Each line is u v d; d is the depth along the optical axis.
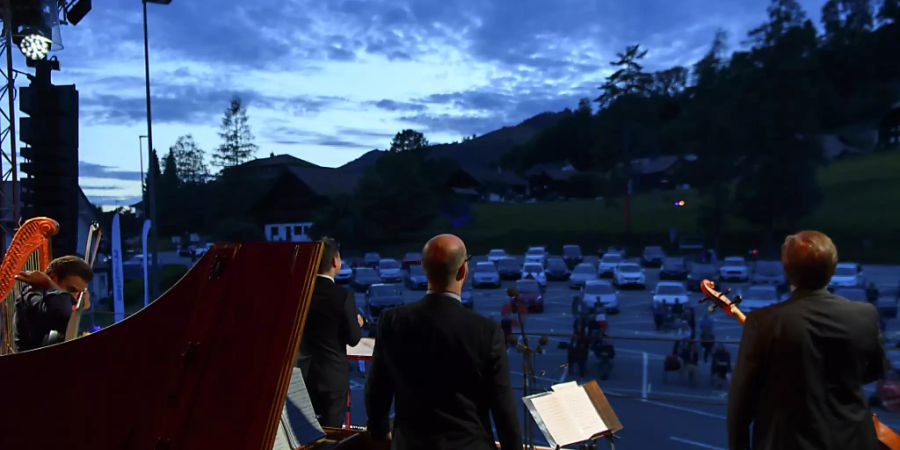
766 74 67.62
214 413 1.98
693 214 80.44
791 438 2.27
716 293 2.82
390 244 74.50
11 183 8.77
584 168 156.75
